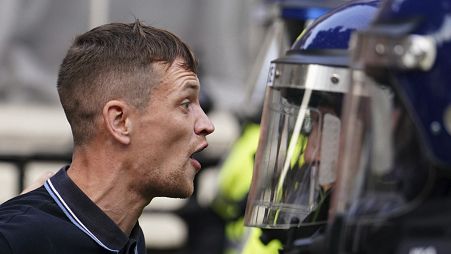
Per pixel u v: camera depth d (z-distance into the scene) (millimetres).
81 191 5395
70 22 13078
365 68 4059
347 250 4148
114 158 5422
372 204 4117
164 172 5418
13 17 13102
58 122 12883
